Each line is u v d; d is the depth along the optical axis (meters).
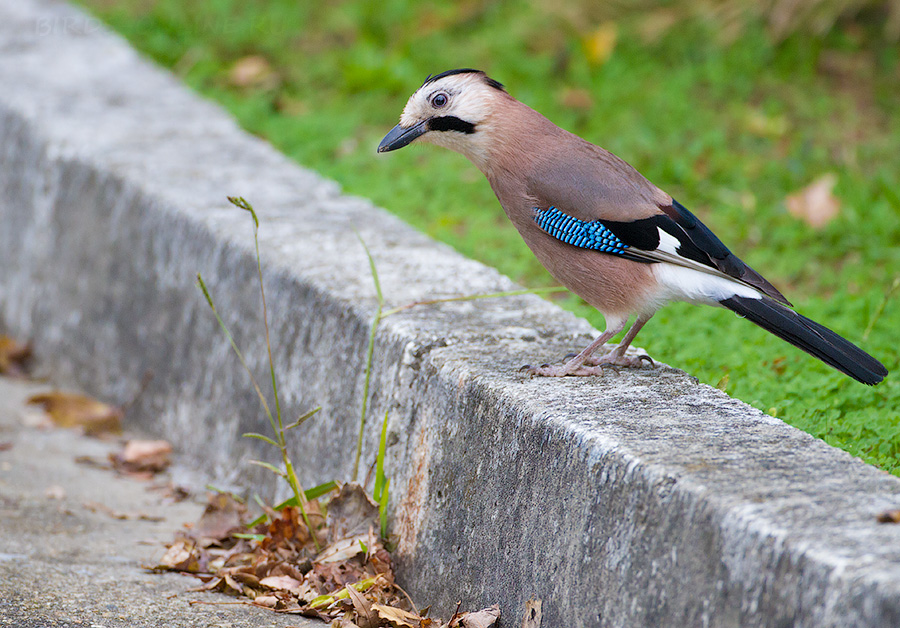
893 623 4.66
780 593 5.14
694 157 15.63
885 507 5.48
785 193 14.73
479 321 8.94
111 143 13.72
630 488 6.10
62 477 10.88
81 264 13.27
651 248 7.78
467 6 21.08
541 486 6.84
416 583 8.05
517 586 6.98
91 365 13.08
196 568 8.70
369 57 18.95
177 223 11.59
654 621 5.85
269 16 21.28
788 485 5.74
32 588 7.75
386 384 8.62
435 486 7.94
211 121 15.03
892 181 14.84
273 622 7.46
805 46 18.39
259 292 10.36
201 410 11.20
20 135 14.72
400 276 9.96
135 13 21.53
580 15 19.86
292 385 9.83
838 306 11.39
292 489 9.15
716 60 18.39
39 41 18.25
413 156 16.34
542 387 7.41
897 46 18.52
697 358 9.82
